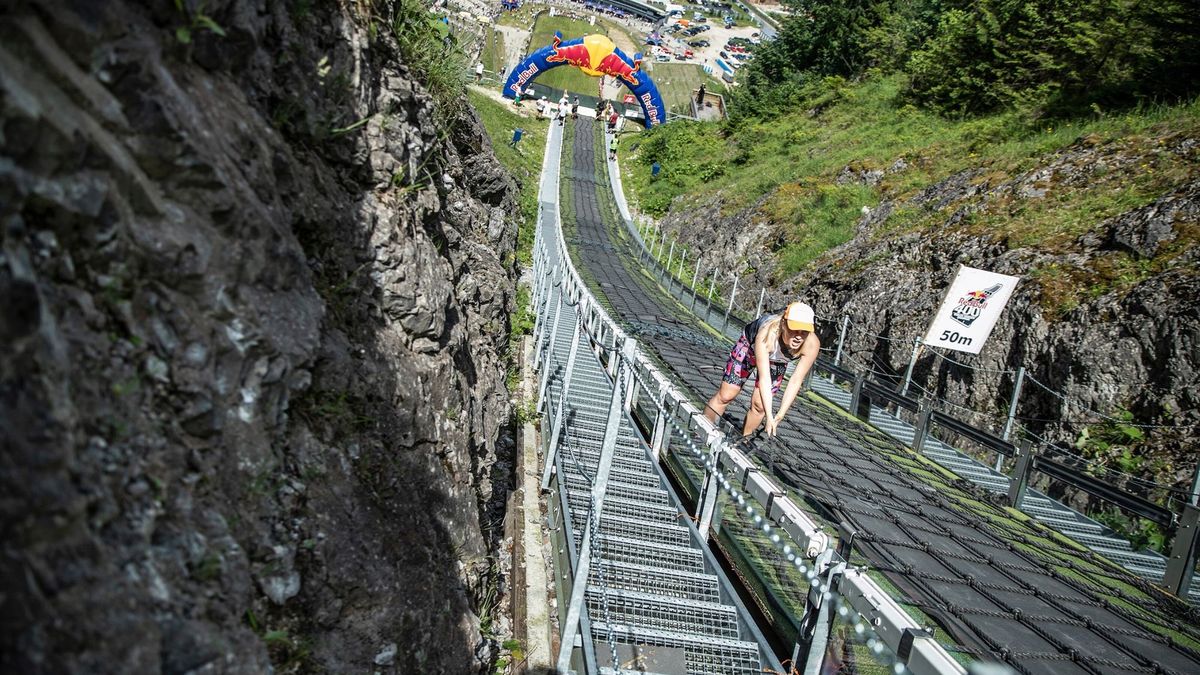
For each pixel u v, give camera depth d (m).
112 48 2.12
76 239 1.93
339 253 3.83
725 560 6.07
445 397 4.84
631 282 26.27
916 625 3.43
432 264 4.89
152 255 2.18
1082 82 23.27
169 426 2.20
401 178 4.68
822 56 47.75
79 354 1.86
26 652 1.39
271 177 3.02
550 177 45.16
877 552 5.38
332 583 2.93
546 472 7.63
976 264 16.16
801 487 6.14
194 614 1.99
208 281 2.38
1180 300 11.96
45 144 1.73
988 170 20.39
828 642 4.03
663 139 51.06
